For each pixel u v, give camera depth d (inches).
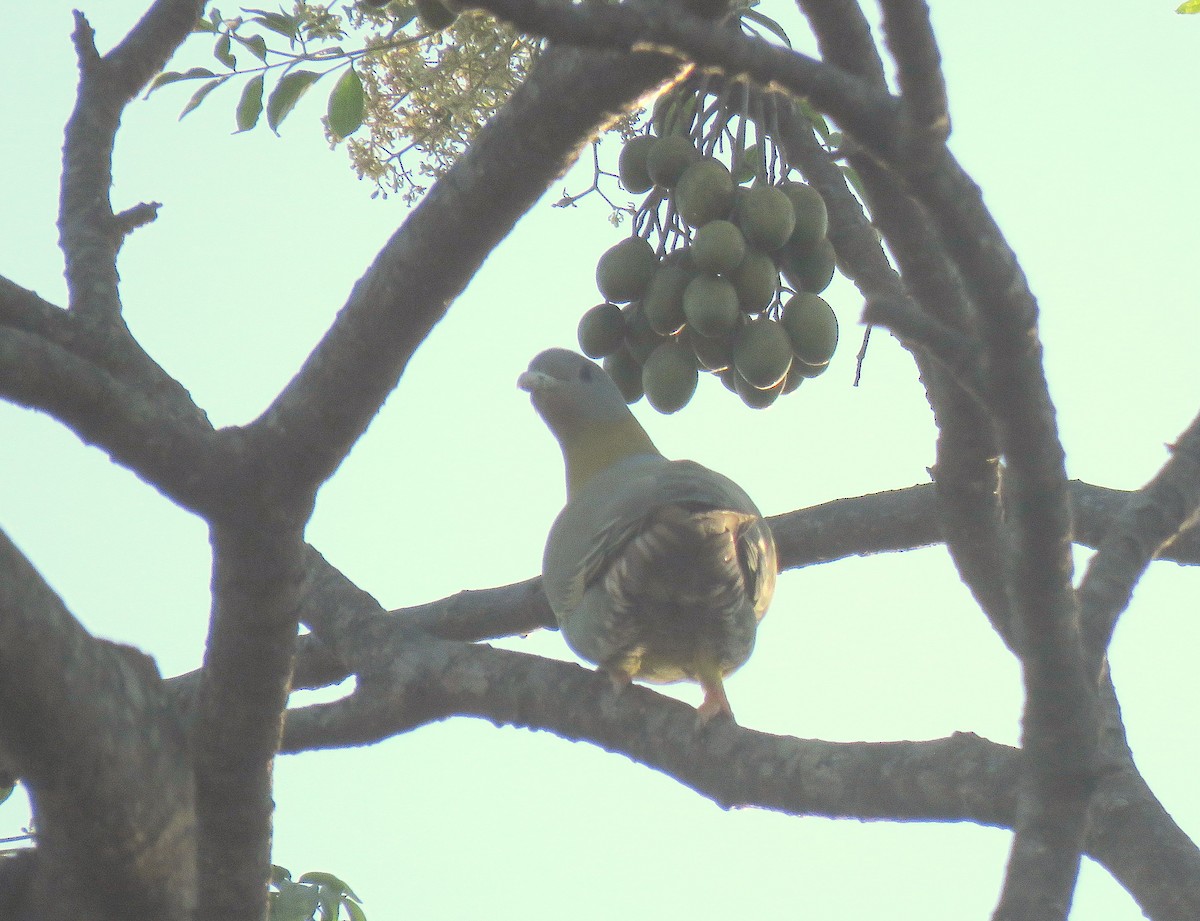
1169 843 344.8
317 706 431.2
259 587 307.4
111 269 413.1
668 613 436.8
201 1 461.4
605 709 387.5
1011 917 239.5
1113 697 384.8
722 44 217.0
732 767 351.3
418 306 311.1
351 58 507.8
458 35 535.2
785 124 458.6
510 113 302.2
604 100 296.2
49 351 284.2
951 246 225.9
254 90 509.7
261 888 321.7
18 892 271.6
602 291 425.1
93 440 296.4
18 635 234.4
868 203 354.0
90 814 252.8
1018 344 227.3
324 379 311.4
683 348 422.9
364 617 437.1
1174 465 309.1
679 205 407.8
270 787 319.0
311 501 311.4
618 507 455.2
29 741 243.0
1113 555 297.9
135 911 268.2
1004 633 395.9
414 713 417.4
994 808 306.8
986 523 388.8
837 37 296.7
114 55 447.8
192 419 389.7
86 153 432.5
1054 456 234.4
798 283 425.1
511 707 403.9
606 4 219.3
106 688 252.4
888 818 324.2
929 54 216.4
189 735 308.8
